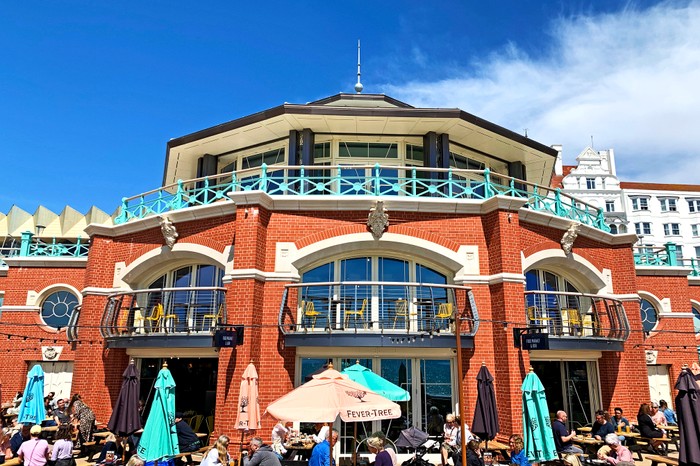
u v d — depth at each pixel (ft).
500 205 50.65
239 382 45.60
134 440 44.34
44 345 73.46
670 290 79.82
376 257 52.54
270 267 50.06
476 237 52.01
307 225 51.31
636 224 213.66
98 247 59.00
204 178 55.42
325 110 58.44
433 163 62.54
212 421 53.78
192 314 54.29
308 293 50.78
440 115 59.21
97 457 46.60
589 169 210.59
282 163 66.28
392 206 51.52
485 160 70.79
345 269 52.19
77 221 111.04
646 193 215.92
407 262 52.80
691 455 32.09
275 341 48.14
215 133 63.93
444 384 50.19
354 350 49.83
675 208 216.95
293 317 49.11
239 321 47.01
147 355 55.11
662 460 41.19
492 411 41.11
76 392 54.90
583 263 58.54
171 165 73.56
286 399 32.94
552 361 57.11
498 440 47.06
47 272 76.28
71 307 75.87
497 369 48.52
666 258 84.02
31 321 74.54
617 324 57.52
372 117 59.41
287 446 42.45
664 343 77.51
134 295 55.21
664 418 54.85
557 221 56.70
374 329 49.24
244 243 48.96
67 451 38.40
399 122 60.75
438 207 51.88
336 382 33.63
